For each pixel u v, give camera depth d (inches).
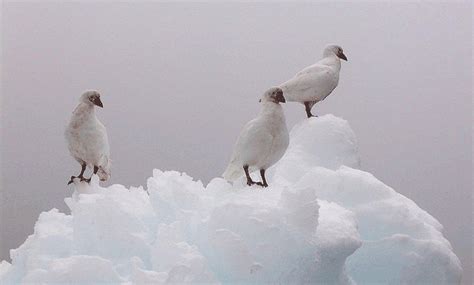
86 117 282.5
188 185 273.7
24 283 219.5
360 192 283.4
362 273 276.2
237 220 227.9
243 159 267.9
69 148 287.0
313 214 225.9
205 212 253.4
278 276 223.3
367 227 280.4
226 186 276.7
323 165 311.9
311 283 230.2
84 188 283.9
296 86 334.3
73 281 218.8
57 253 245.0
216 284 212.4
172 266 215.8
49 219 265.7
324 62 345.1
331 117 323.6
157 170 287.7
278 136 266.4
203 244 234.7
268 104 267.7
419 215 292.4
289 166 309.1
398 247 270.8
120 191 283.7
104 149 287.3
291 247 223.3
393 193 289.3
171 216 261.1
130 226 245.1
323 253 226.8
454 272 272.4
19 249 259.4
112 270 222.4
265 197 247.4
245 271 219.9
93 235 243.8
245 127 270.1
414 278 269.7
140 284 210.5
